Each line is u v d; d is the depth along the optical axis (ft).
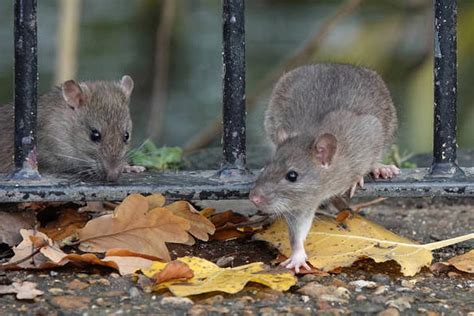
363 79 42.50
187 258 32.81
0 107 45.37
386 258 33.45
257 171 39.40
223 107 36.29
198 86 81.97
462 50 73.10
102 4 91.81
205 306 29.84
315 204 36.81
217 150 52.16
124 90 47.65
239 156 36.29
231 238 36.76
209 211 37.24
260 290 31.35
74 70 65.31
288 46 85.56
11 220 34.99
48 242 33.32
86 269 32.73
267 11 93.61
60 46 64.80
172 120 75.92
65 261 32.14
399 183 36.68
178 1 87.04
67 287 31.12
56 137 44.60
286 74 43.83
